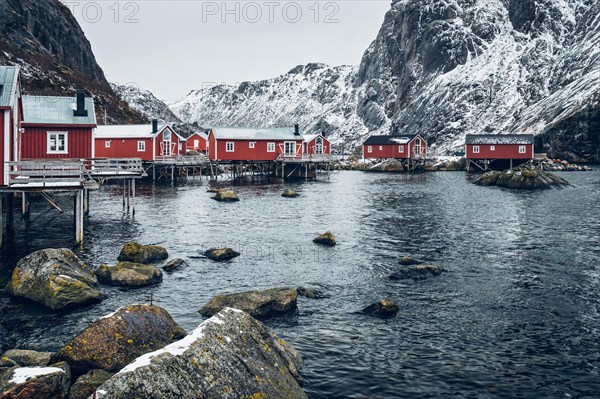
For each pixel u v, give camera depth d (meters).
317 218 38.06
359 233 31.98
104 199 48.31
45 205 41.88
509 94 161.62
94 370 10.89
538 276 21.77
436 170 108.38
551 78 156.50
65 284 17.44
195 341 10.35
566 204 45.84
